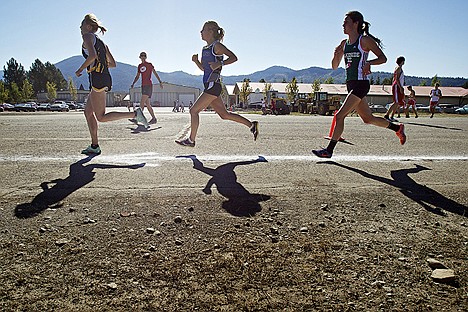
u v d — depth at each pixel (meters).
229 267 2.04
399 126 5.27
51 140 6.10
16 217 2.68
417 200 3.20
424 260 2.15
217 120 10.70
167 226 2.56
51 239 2.34
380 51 4.66
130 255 2.16
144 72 9.52
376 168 4.35
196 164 4.39
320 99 32.91
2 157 4.71
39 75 136.75
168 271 1.99
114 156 4.82
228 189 3.40
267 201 3.10
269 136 6.82
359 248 2.29
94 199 3.08
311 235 2.46
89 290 1.82
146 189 3.36
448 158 5.01
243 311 1.68
